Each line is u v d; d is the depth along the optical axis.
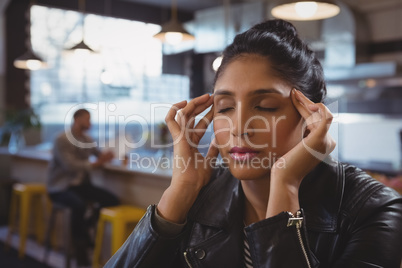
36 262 4.66
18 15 7.64
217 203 0.94
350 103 6.86
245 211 0.94
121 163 4.61
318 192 0.88
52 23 8.08
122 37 8.55
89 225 4.57
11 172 6.91
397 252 0.80
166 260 0.87
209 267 0.90
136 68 8.62
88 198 4.45
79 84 8.21
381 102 6.59
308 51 0.90
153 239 0.85
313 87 0.89
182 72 8.55
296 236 0.80
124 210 3.87
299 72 0.84
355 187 0.89
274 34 0.85
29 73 7.80
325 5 3.40
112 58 8.43
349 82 6.59
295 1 3.15
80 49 5.26
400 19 6.96
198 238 0.93
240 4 7.39
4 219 6.56
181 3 8.36
